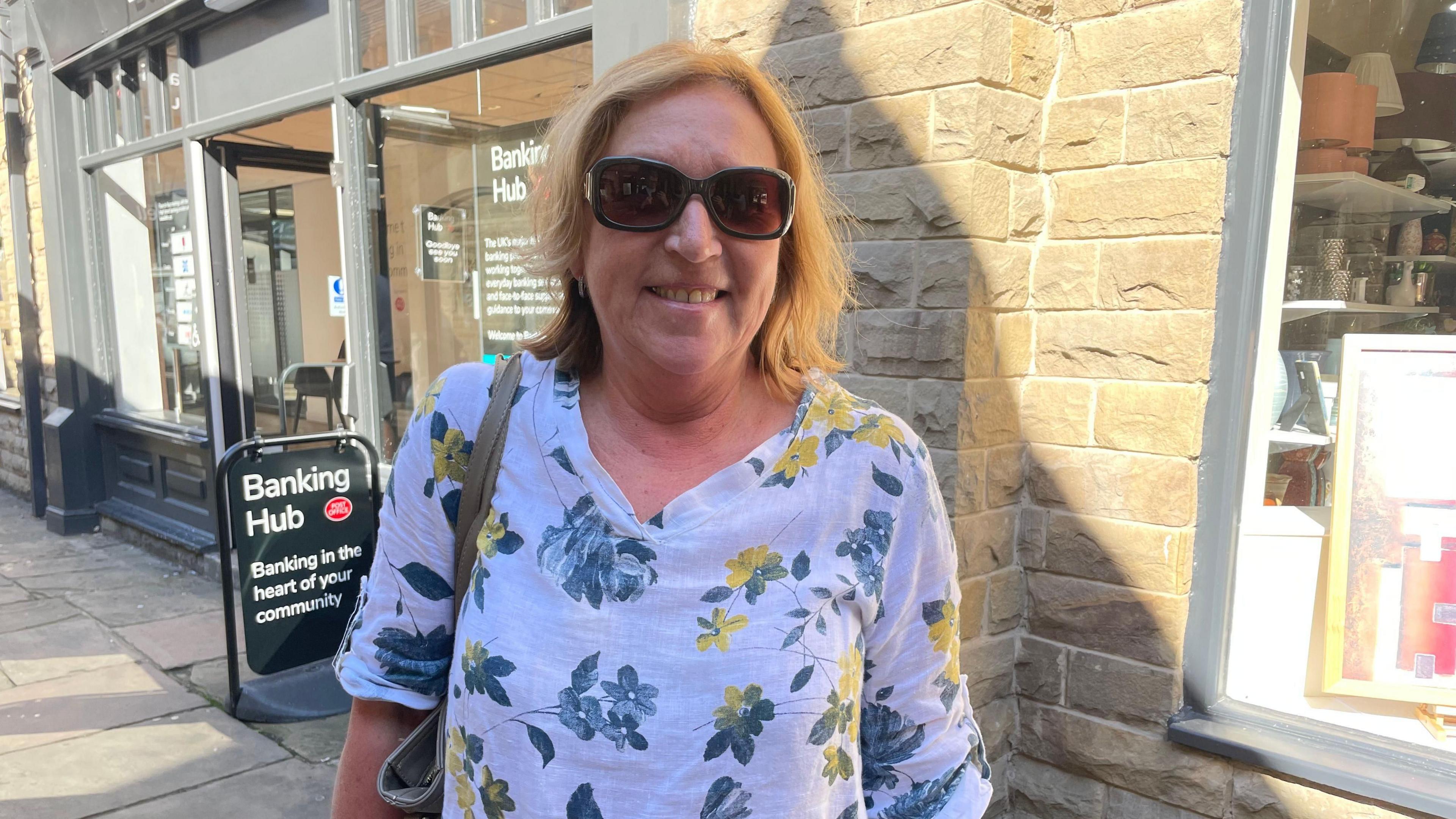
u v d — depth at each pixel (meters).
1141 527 2.34
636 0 2.92
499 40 3.47
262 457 3.35
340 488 3.53
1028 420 2.52
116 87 5.82
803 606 1.00
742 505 1.02
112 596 4.95
